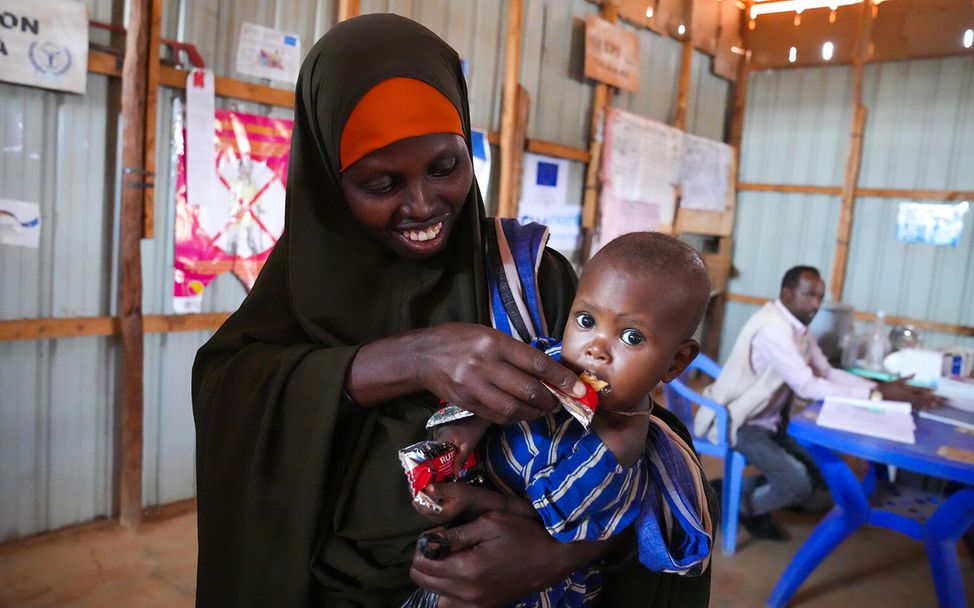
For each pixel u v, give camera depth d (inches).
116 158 124.0
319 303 37.9
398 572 33.3
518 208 198.1
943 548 98.4
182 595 107.0
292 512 33.4
